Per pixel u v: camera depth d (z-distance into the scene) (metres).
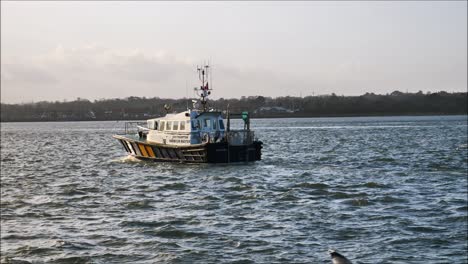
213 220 34.31
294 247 28.66
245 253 27.78
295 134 148.62
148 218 35.09
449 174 54.81
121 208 38.75
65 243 29.64
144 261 26.98
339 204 38.91
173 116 61.06
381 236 30.42
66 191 46.59
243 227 32.50
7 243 29.91
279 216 35.19
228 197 42.16
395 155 78.75
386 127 190.25
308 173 56.22
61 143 127.50
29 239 30.62
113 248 28.91
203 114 59.69
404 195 41.97
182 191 45.38
